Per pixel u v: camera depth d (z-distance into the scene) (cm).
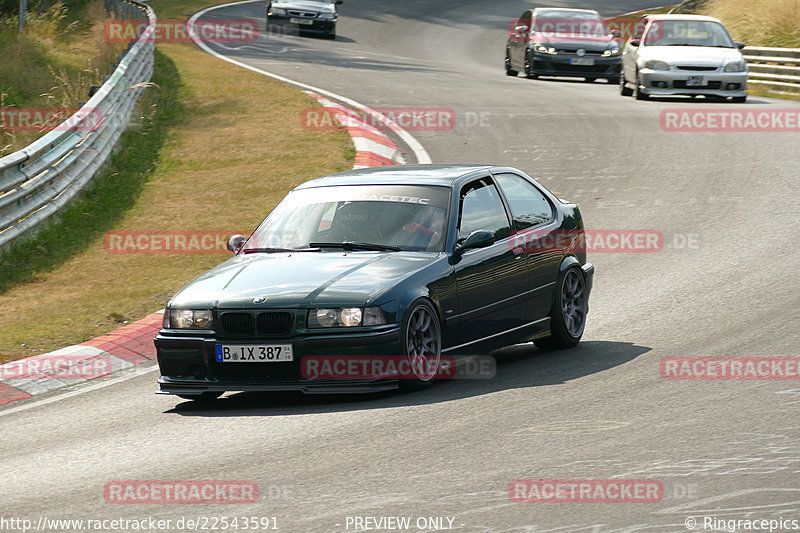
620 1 18350
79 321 3453
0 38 9056
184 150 6191
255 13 15238
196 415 2486
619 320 3253
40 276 4144
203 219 4791
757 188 5012
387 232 2694
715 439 2005
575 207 3206
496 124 6756
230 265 2694
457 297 2625
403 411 2339
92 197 5331
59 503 1858
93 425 2450
